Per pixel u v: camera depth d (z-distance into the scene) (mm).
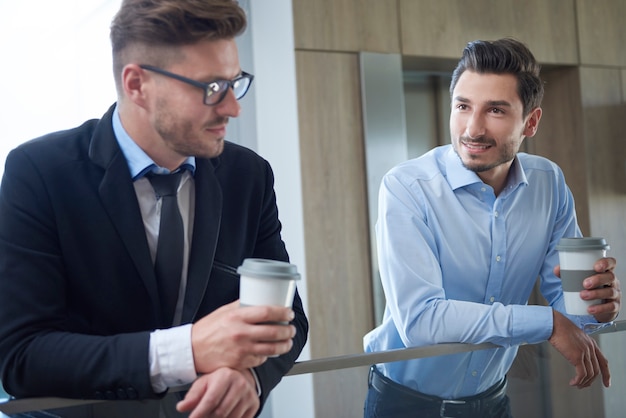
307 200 3621
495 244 1859
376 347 2031
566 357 1454
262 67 3695
